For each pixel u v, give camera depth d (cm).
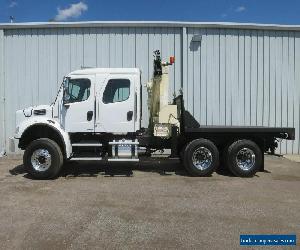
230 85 1356
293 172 1041
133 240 508
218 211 646
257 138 987
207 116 1352
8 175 975
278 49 1372
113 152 955
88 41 1338
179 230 548
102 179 923
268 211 648
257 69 1366
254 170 960
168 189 813
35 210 645
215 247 485
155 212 638
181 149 996
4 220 590
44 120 930
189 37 1344
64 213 628
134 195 756
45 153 914
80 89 953
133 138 978
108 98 951
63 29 1342
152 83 1045
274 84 1373
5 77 1346
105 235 526
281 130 963
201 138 975
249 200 722
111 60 1339
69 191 789
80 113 949
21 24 1330
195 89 1347
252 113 1365
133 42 1338
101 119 948
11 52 1346
